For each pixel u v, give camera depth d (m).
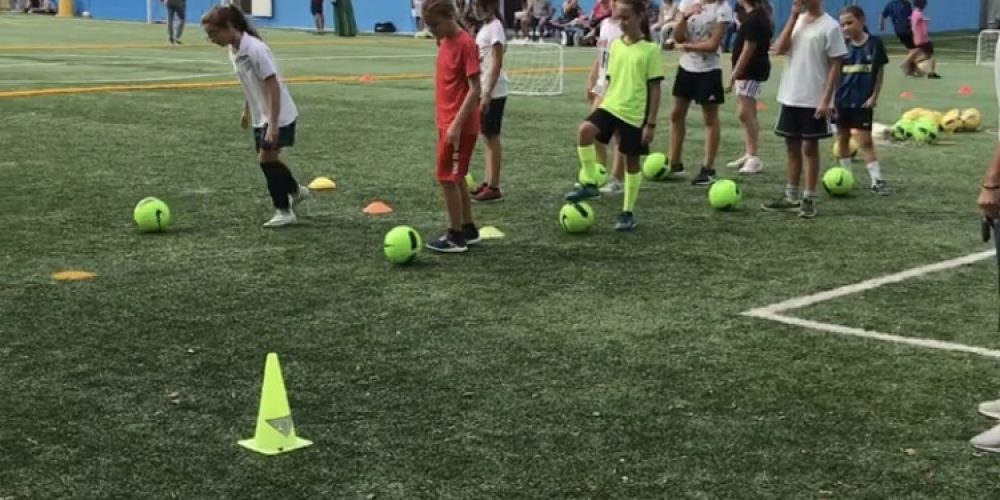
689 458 4.50
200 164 11.65
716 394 5.20
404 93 19.28
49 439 4.68
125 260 7.68
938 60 31.62
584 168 9.56
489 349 5.84
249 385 5.31
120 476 4.34
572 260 7.78
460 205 8.00
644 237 8.54
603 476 4.34
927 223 9.16
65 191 10.09
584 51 31.80
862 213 9.56
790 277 7.35
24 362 5.60
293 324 6.25
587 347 5.87
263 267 7.52
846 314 6.50
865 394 5.21
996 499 4.15
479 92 7.80
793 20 9.20
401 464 4.44
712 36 10.57
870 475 4.34
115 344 5.89
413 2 40.25
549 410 5.00
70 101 17.05
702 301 6.75
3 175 10.86
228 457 4.51
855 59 10.29
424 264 7.64
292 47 31.86
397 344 5.91
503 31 9.59
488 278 7.28
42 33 36.44
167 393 5.20
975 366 5.61
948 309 6.63
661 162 11.02
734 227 8.91
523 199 10.05
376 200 9.91
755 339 6.02
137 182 10.59
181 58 26.58
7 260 7.64
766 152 13.16
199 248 8.04
